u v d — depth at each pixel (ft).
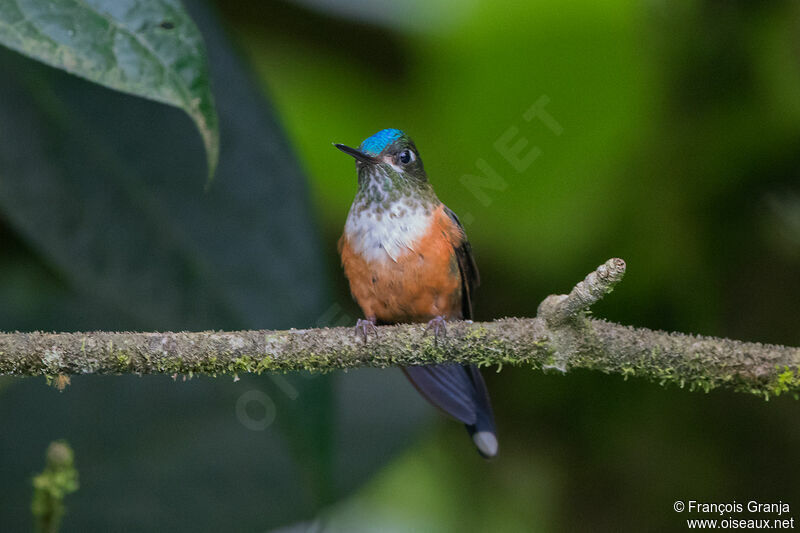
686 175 31.01
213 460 27.91
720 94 30.81
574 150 30.17
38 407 27.78
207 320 22.16
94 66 14.88
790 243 31.24
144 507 27.14
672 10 29.86
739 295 31.63
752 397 30.71
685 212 31.35
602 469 31.60
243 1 29.35
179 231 22.48
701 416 31.04
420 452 33.55
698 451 30.96
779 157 30.86
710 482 30.71
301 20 29.37
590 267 31.40
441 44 29.35
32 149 22.77
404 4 28.73
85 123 22.98
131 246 22.54
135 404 28.14
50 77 22.89
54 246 22.70
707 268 31.60
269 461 27.96
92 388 28.12
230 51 23.03
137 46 15.16
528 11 28.50
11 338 16.47
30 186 22.71
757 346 17.67
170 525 27.07
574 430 31.89
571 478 31.91
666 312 31.94
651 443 31.22
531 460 32.32
